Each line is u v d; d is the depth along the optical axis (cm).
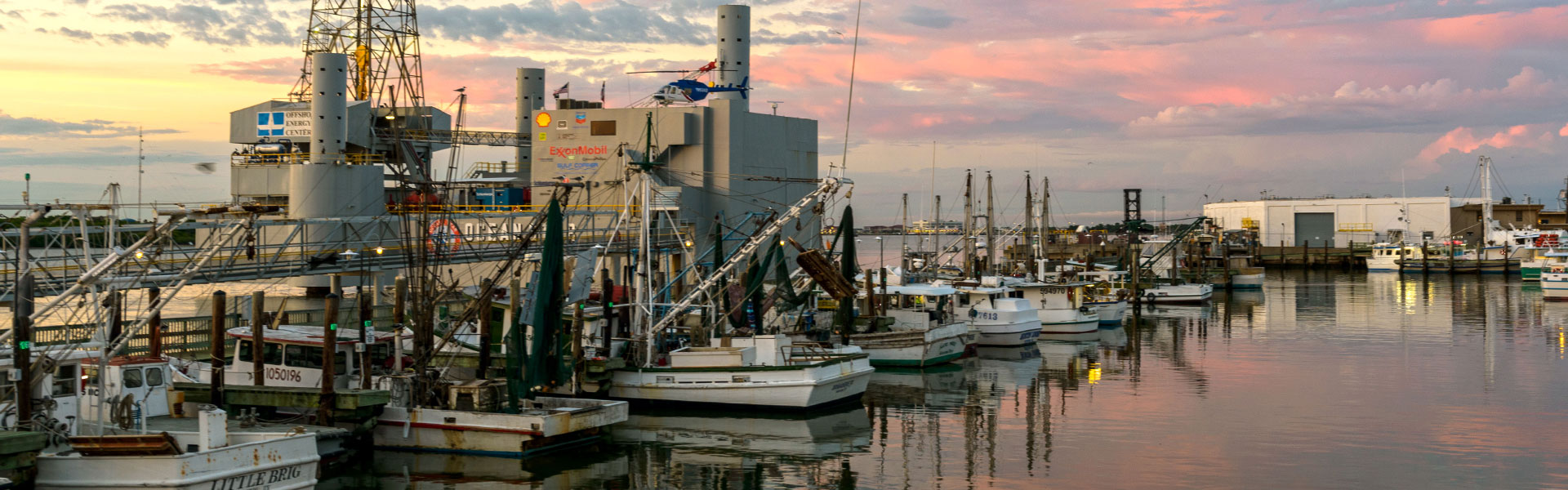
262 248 7919
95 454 3453
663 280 8131
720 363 5641
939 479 4319
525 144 14838
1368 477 4284
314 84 11338
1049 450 4781
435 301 5150
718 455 4709
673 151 12769
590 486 4219
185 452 3522
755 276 7344
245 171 12119
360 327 4834
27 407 3562
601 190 12350
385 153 12756
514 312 4753
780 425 5319
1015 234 14112
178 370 5100
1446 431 5106
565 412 4588
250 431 3966
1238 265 16738
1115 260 18275
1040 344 8862
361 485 4172
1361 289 15625
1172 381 6681
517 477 4312
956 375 7012
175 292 4488
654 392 5641
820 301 8425
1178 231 15875
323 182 11175
